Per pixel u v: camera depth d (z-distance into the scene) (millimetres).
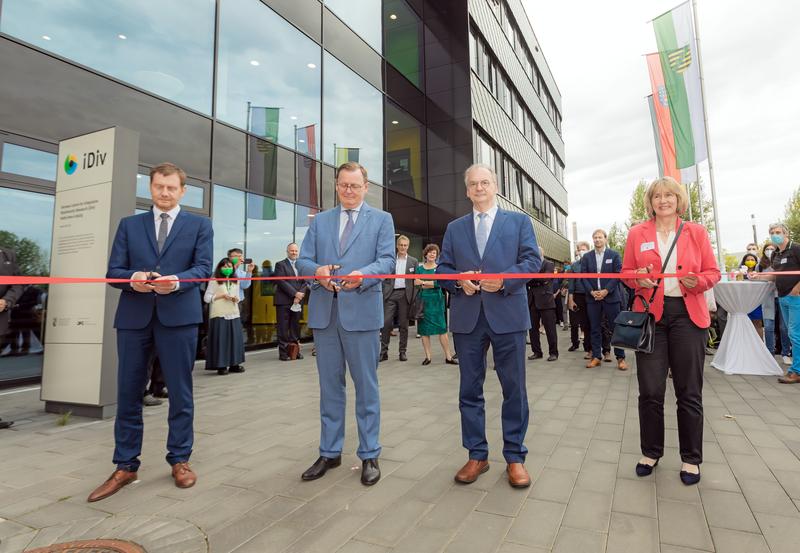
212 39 7094
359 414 2545
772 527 1869
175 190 2586
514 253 2465
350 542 1814
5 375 4883
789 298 4793
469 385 2490
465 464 2617
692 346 2365
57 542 1855
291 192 8562
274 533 1895
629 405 4020
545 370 5902
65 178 4121
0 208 4785
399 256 6707
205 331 6680
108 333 3826
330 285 2457
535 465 2631
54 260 4086
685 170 9164
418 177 13164
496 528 1905
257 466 2672
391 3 12203
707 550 1706
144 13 6152
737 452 2779
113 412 3855
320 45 9484
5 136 4719
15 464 2770
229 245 7273
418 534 1866
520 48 21344
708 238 2467
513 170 19031
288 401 4336
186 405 2480
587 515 2004
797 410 3713
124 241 2557
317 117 9320
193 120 6738
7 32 4777
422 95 13539
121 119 5797
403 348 6918
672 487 2287
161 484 2422
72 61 5305
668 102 9258
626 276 2395
